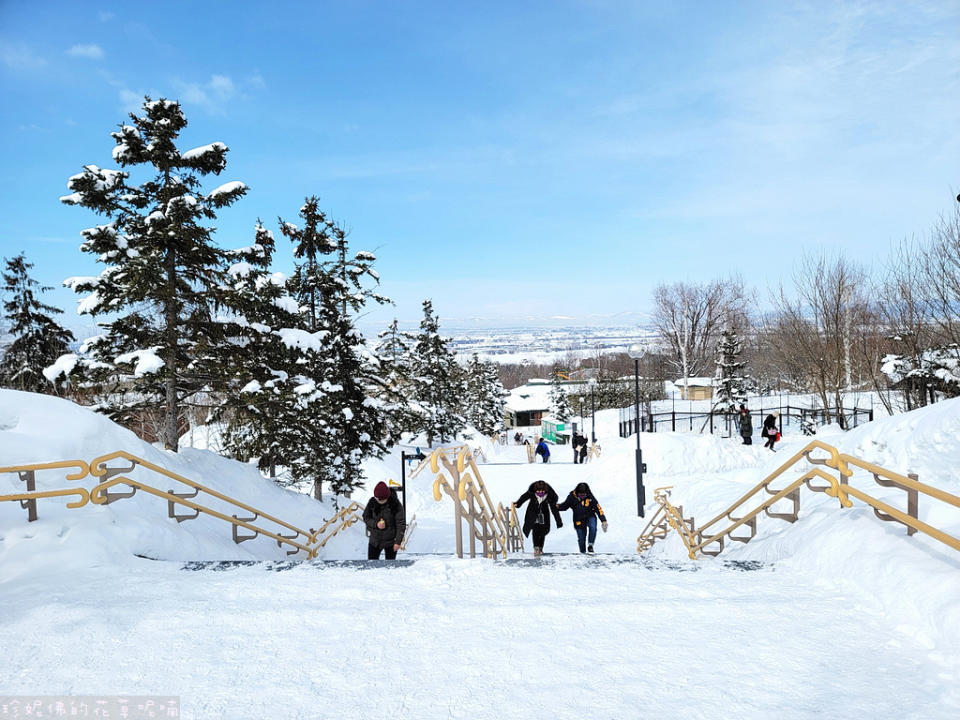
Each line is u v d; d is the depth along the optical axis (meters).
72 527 6.88
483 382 71.56
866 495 5.51
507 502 21.80
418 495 25.03
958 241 22.02
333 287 19.91
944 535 4.39
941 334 24.14
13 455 8.30
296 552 11.47
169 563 6.50
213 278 14.55
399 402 23.22
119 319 13.95
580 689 3.54
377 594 5.34
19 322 38.44
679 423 42.38
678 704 3.36
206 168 14.16
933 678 3.49
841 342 29.73
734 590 5.19
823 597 4.86
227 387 15.66
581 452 35.22
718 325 62.50
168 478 10.49
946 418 9.10
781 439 26.39
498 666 3.86
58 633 4.39
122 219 13.49
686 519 11.84
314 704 3.45
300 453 18.36
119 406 14.27
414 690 3.59
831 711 3.23
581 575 5.83
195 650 4.15
